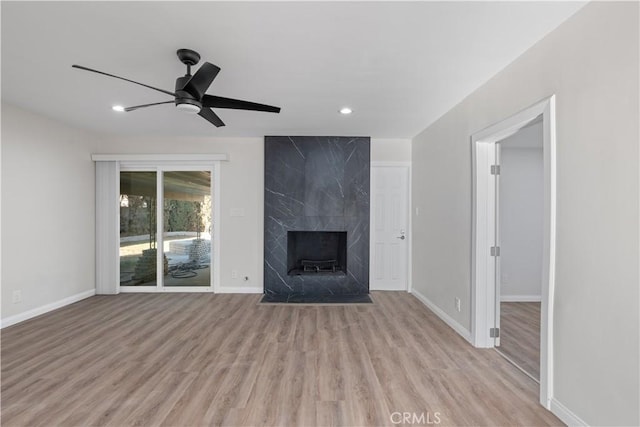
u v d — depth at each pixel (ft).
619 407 4.98
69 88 9.57
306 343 9.78
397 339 10.12
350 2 5.50
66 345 9.59
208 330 10.87
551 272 6.36
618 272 5.00
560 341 6.18
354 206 15.64
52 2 5.49
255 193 15.93
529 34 6.51
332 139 15.58
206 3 5.53
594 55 5.41
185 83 7.02
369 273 16.08
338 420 6.14
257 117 12.39
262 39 6.72
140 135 15.52
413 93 9.77
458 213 10.69
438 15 5.89
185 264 16.31
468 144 9.96
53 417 6.21
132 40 6.77
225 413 6.34
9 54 7.41
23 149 11.75
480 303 9.52
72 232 14.10
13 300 11.41
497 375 7.89
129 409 6.47
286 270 15.53
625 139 4.88
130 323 11.51
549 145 6.40
